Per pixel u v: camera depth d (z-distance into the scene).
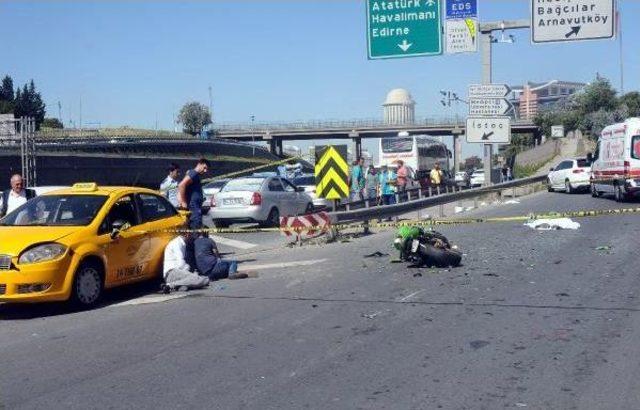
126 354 7.31
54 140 52.53
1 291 9.08
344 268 12.29
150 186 40.84
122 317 9.13
